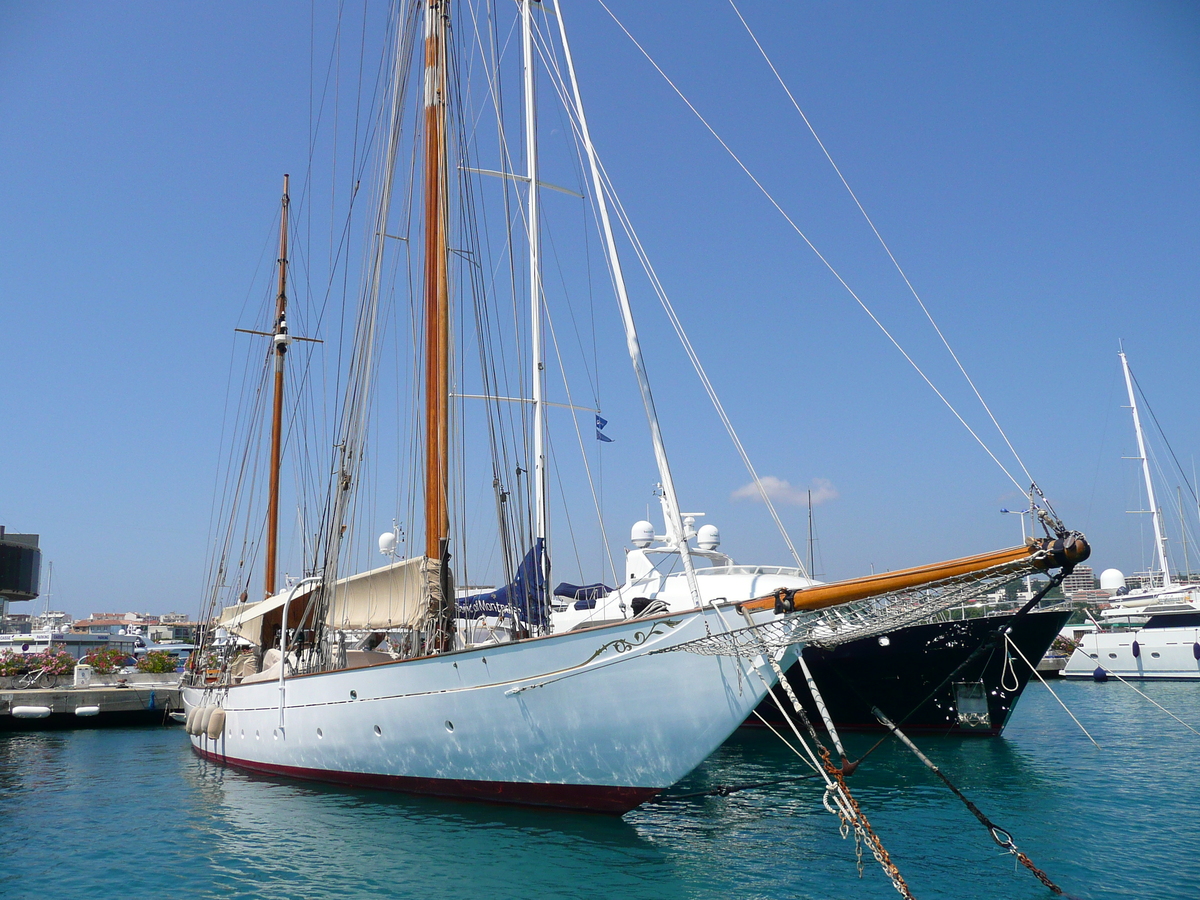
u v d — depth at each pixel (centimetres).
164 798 1667
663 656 1204
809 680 1113
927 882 1093
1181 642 4066
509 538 1811
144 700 3409
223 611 2386
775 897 1038
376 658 1834
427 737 1414
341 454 1950
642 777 1246
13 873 1180
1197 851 1221
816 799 1595
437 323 1775
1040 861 1180
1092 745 2208
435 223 1838
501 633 2283
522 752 1320
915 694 2300
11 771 2088
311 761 1634
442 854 1195
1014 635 2223
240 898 1055
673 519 1248
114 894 1083
